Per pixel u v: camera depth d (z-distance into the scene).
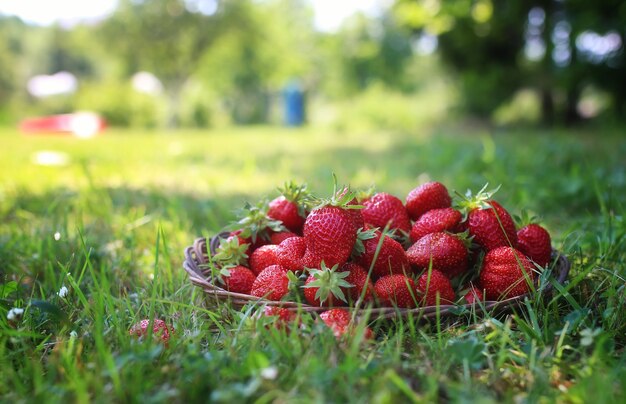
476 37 3.52
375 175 1.41
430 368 0.41
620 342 0.47
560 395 0.39
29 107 6.88
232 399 0.36
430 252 0.50
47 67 13.01
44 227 0.78
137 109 5.97
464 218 0.53
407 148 2.21
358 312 0.46
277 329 0.44
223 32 6.14
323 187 1.26
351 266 0.49
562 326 0.47
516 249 0.54
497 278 0.50
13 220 0.88
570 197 0.95
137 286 0.61
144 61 6.14
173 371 0.41
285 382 0.39
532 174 1.22
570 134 2.48
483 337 0.45
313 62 11.34
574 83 3.00
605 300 0.52
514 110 3.99
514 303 0.48
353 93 9.60
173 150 2.12
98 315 0.45
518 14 3.24
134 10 5.96
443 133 2.98
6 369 0.41
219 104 8.98
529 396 0.38
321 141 2.92
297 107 6.94
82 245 0.55
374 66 9.40
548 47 3.17
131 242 0.72
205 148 2.39
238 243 0.53
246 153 2.13
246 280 0.52
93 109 5.96
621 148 1.67
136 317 0.50
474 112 3.90
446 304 0.49
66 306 0.53
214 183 1.27
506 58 3.59
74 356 0.43
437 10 3.53
